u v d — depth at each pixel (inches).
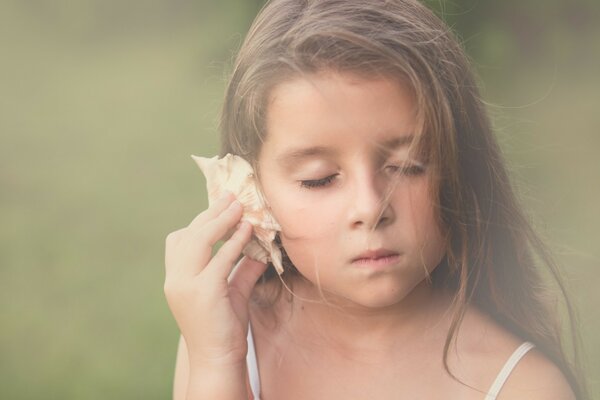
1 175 169.9
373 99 55.0
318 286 56.9
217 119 66.8
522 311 59.8
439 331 58.6
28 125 199.3
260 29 58.2
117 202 156.3
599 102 159.2
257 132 57.0
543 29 185.2
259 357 60.5
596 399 79.7
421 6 58.2
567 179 130.6
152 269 132.0
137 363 105.1
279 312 60.6
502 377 57.7
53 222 150.3
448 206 56.7
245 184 57.9
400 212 55.6
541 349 59.3
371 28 55.9
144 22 264.5
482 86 66.2
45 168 174.9
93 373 103.5
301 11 57.6
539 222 66.3
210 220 58.2
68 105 212.5
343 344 59.1
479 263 58.3
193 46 229.0
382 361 58.7
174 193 158.2
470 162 58.0
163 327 113.8
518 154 135.5
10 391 100.3
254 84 56.7
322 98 55.1
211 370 57.7
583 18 186.7
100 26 267.3
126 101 211.2
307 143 55.5
